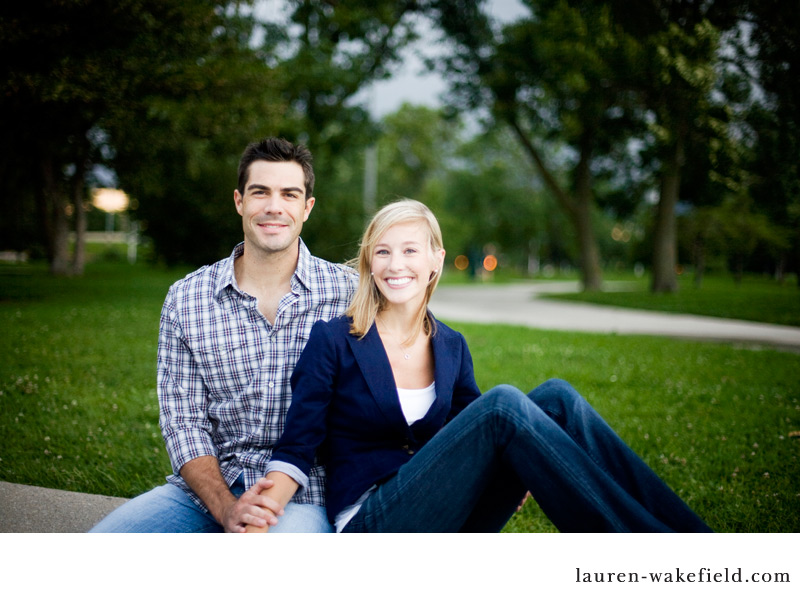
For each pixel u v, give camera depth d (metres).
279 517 1.98
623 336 10.03
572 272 71.44
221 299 2.20
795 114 11.16
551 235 51.16
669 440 4.29
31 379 5.63
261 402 2.18
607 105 18.62
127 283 19.84
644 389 5.91
